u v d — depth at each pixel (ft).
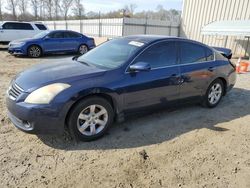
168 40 14.30
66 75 11.39
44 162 10.07
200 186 9.16
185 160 10.71
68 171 9.60
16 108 10.57
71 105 10.82
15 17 173.78
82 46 47.42
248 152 11.66
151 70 13.16
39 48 41.86
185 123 14.51
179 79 14.32
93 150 11.10
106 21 74.69
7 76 25.12
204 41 63.41
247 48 53.57
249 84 25.67
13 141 11.46
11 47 40.98
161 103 13.94
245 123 15.01
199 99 16.26
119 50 13.76
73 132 11.23
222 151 11.61
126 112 12.66
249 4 52.21
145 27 70.33
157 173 9.74
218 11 58.80
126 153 10.98
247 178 9.76
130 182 9.16
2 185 8.67
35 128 10.50
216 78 16.79
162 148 11.56
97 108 11.76
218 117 15.78
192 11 66.03
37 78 11.25
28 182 8.89
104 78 11.63
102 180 9.19
